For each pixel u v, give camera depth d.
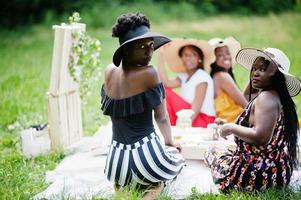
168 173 4.34
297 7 16.64
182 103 5.96
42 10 16.73
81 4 16.81
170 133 4.52
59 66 5.48
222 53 5.89
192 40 5.97
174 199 4.38
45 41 13.90
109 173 4.39
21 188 4.68
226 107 5.89
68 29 5.43
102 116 7.12
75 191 4.67
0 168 5.16
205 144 5.16
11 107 7.42
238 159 4.38
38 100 7.92
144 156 4.22
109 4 16.75
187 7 16.64
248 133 4.10
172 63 6.40
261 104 4.09
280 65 4.18
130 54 4.14
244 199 4.20
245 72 9.44
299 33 13.58
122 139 4.29
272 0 17.44
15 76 9.59
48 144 5.66
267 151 4.25
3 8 16.47
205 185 4.72
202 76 5.91
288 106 4.20
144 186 4.39
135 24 4.12
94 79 5.96
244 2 17.89
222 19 16.28
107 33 14.40
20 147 5.84
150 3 17.03
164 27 14.84
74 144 5.82
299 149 4.86
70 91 5.78
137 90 4.15
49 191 4.64
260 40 12.65
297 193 4.37
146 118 4.24
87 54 5.79
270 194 4.24
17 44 13.59
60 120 5.61
